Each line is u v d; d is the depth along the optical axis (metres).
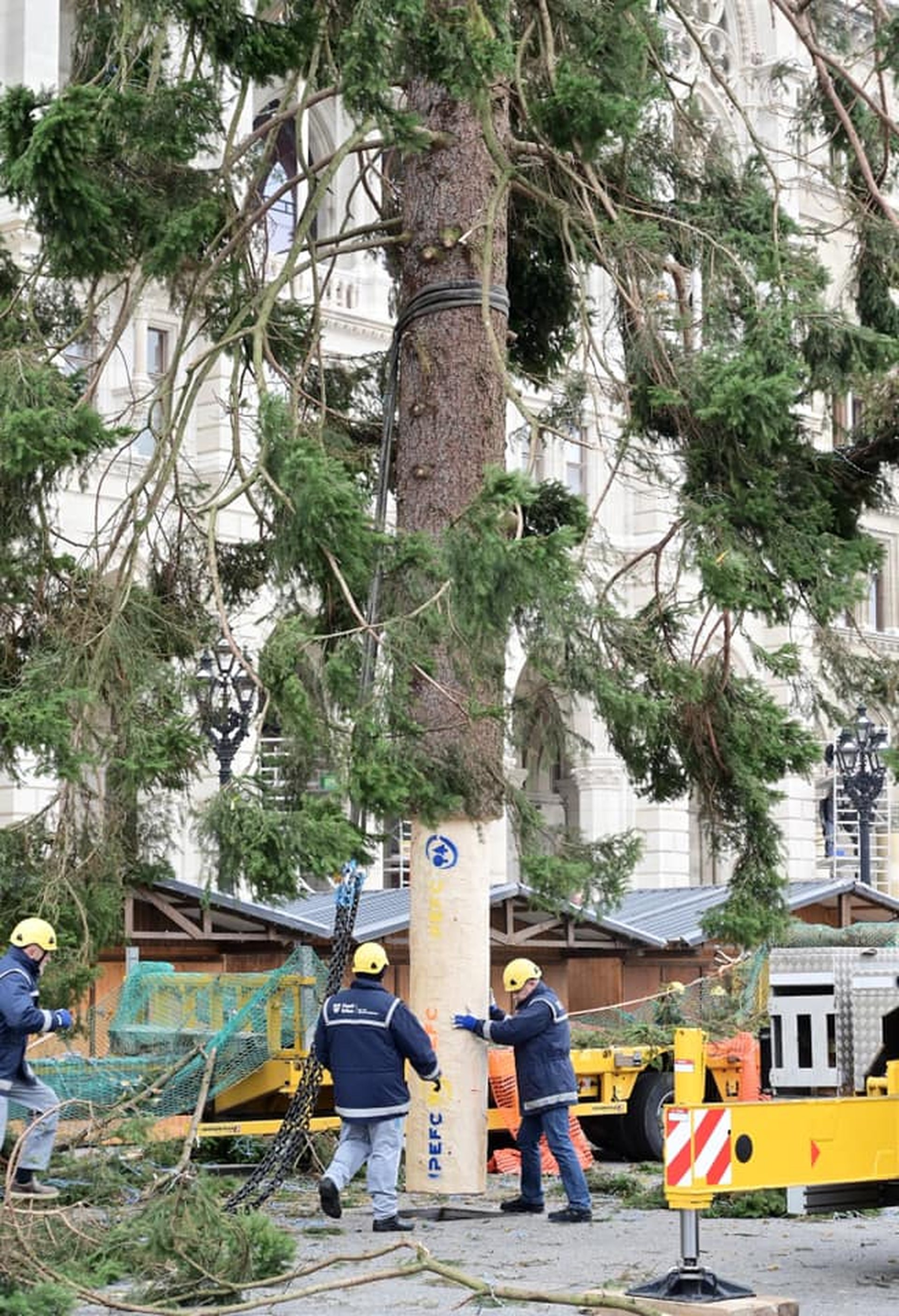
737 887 24.80
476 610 18.30
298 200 50.59
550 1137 20.28
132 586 20.91
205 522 24.53
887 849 69.69
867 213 24.53
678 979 36.62
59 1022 17.72
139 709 20.17
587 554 23.16
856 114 25.16
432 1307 14.89
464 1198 21.53
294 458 18.22
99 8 22.61
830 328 22.61
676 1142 14.56
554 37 22.28
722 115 56.12
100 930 20.58
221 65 19.31
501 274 22.86
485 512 18.12
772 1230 19.72
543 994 20.56
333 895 35.28
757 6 59.12
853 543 23.45
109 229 19.25
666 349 22.55
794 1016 18.05
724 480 22.97
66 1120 18.77
